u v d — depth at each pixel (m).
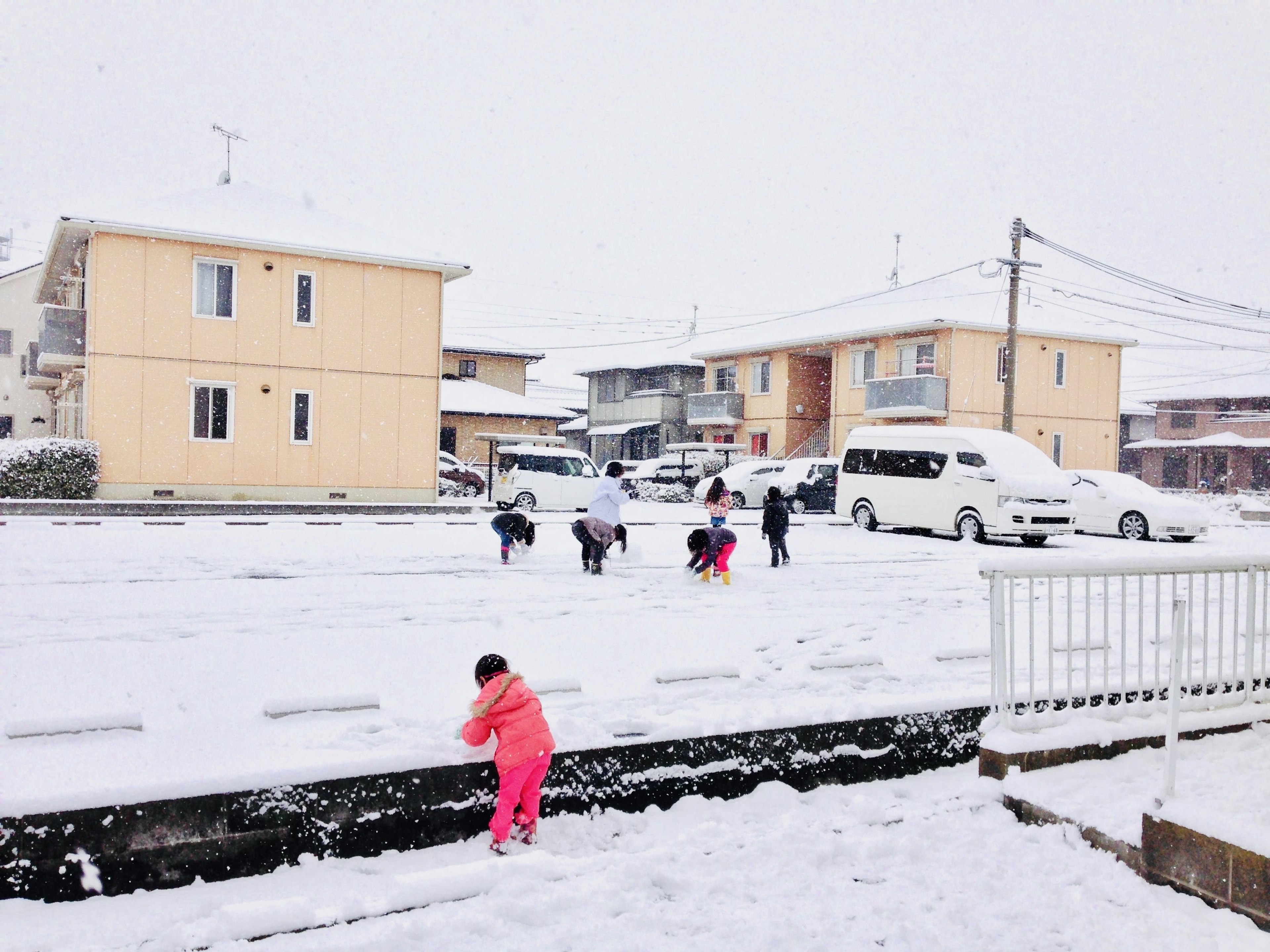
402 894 3.72
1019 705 5.45
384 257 21.83
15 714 4.70
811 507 25.38
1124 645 5.55
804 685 5.99
